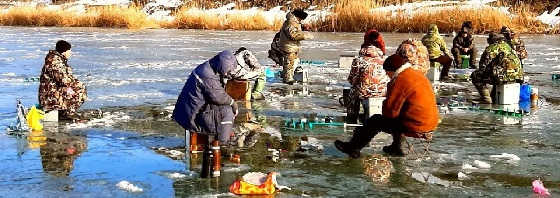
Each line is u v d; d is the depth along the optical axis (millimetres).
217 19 44250
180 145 9344
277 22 42594
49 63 11023
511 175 7852
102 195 7039
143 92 14438
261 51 24953
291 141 9609
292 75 16188
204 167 7691
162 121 11078
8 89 14672
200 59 22047
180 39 32469
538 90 15227
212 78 7902
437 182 7516
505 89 12992
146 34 37219
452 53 20359
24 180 7574
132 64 20391
